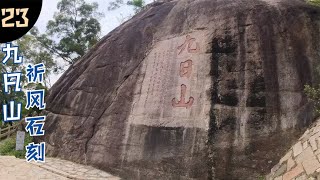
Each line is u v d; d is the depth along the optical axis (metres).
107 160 9.48
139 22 11.13
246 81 7.73
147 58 9.89
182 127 8.12
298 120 7.10
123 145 9.23
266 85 7.55
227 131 7.50
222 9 8.92
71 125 11.20
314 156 5.86
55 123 11.86
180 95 8.52
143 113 9.10
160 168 8.17
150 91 9.26
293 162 6.32
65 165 9.96
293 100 7.27
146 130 8.80
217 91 7.93
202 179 7.38
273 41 7.87
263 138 7.19
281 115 7.25
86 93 11.30
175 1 10.96
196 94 8.23
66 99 11.94
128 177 8.75
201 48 8.63
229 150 7.33
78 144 10.61
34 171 9.38
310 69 7.41
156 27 10.33
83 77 11.76
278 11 8.23
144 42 10.34
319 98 6.83
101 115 10.37
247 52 7.99
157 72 9.36
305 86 6.95
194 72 8.51
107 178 8.75
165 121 8.50
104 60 11.26
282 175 6.30
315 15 8.00
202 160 7.51
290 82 7.42
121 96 10.02
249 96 7.59
